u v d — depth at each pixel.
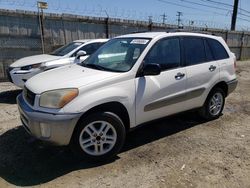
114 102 4.23
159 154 4.58
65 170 4.05
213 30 20.39
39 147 4.71
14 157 4.39
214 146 4.93
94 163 4.25
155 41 4.86
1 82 10.67
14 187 3.64
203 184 3.78
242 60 23.45
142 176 3.94
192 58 5.40
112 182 3.79
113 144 4.29
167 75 4.87
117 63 4.74
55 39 12.00
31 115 3.92
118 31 14.25
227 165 4.28
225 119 6.38
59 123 3.81
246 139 5.27
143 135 5.32
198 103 5.60
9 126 5.68
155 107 4.76
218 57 5.97
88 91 4.02
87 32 13.00
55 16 11.80
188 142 5.06
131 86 4.40
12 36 10.87
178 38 5.25
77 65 5.11
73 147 4.11
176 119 6.20
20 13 10.89
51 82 4.18
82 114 3.93
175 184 3.77
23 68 7.95
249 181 3.88
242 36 23.72
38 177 3.88
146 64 4.49
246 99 8.48
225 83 6.11
